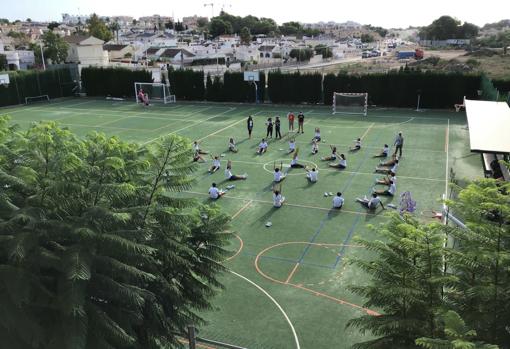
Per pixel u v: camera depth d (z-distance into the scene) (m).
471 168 27.00
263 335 12.73
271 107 50.50
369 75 48.34
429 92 46.72
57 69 58.88
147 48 129.50
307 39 191.50
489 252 7.67
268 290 14.94
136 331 8.95
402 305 8.26
